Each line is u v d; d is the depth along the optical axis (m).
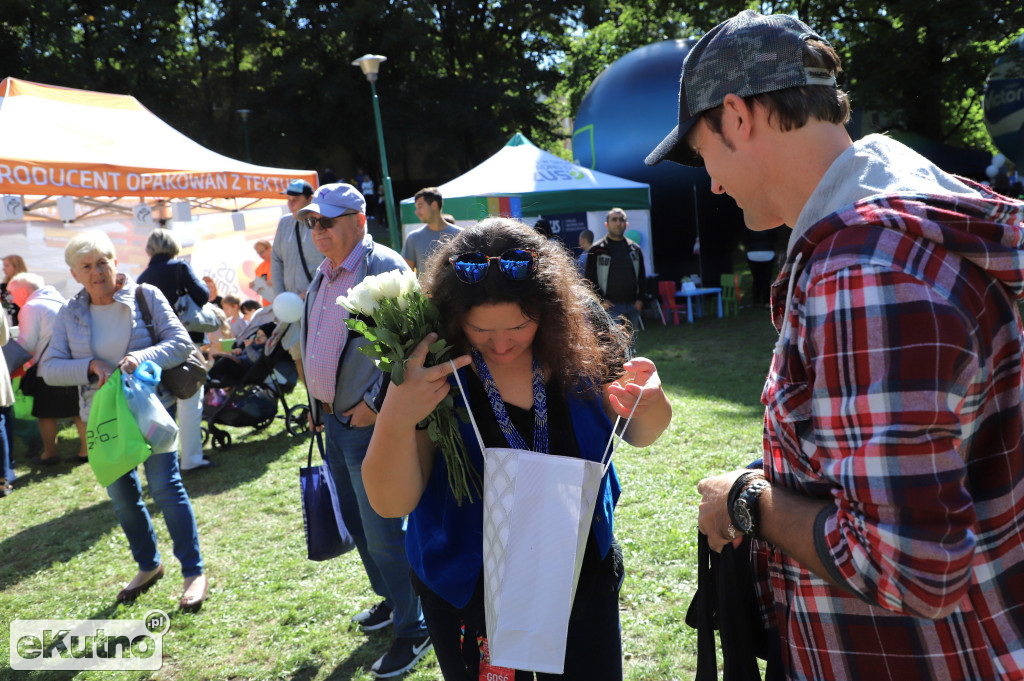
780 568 1.24
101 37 25.47
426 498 1.68
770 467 1.19
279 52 29.48
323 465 3.02
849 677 1.11
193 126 28.17
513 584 1.43
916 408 0.88
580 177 11.60
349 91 28.30
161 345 3.56
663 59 12.91
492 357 1.58
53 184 7.52
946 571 0.88
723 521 1.24
